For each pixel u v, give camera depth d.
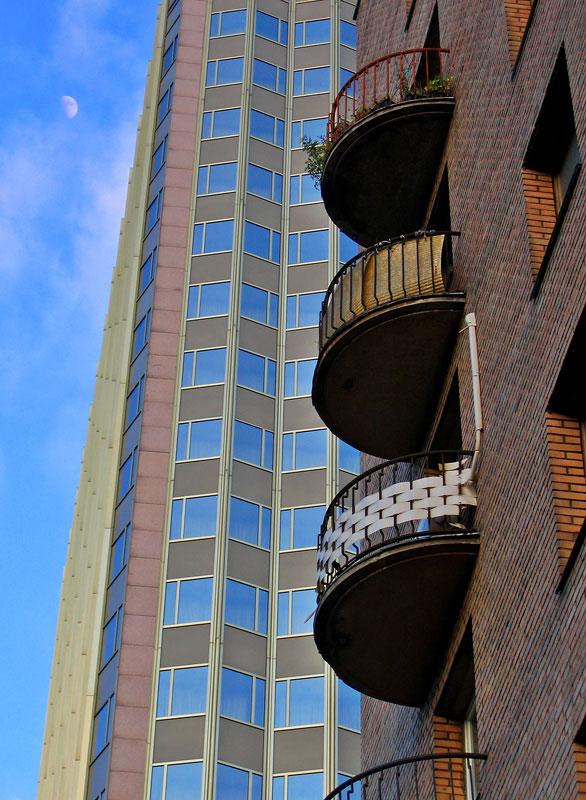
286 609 59.78
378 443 23.08
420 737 19.62
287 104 77.62
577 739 13.30
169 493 62.91
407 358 21.03
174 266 71.19
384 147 23.22
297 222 73.06
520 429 16.39
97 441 77.56
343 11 81.31
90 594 65.94
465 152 21.11
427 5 25.00
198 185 74.12
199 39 80.12
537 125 17.52
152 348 68.25
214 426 65.00
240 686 57.00
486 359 18.25
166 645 58.03
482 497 17.69
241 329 68.50
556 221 16.05
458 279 20.39
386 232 25.14
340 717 56.53
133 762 54.66
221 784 54.00
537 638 14.74
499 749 15.35
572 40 16.56
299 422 65.81
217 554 60.56
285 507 63.06
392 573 18.28
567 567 14.07
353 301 21.86
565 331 15.38
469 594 17.81
